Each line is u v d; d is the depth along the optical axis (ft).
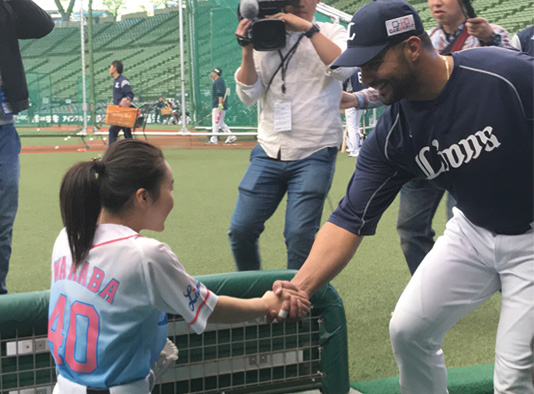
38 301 6.23
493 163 5.47
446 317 6.04
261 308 5.69
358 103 10.30
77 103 71.51
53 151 43.60
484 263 5.93
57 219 19.48
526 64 5.34
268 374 7.14
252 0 8.92
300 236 9.25
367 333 10.11
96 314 4.82
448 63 5.43
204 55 54.24
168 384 6.72
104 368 4.87
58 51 90.94
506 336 5.75
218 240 16.31
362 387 8.13
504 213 5.68
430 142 5.67
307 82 9.29
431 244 10.55
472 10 8.59
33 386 6.33
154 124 84.43
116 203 4.95
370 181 6.32
